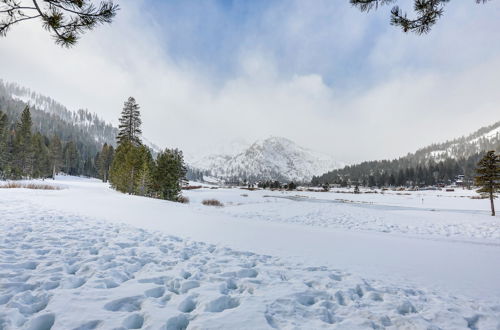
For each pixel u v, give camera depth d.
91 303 2.92
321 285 3.98
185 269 4.43
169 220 10.09
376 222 16.25
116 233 7.04
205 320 2.69
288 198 43.47
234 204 29.95
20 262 4.13
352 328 2.73
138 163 28.72
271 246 6.59
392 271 4.96
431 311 3.24
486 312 3.29
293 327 2.67
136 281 3.76
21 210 10.07
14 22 3.86
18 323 2.49
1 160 45.38
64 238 6.01
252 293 3.61
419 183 109.62
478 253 6.67
